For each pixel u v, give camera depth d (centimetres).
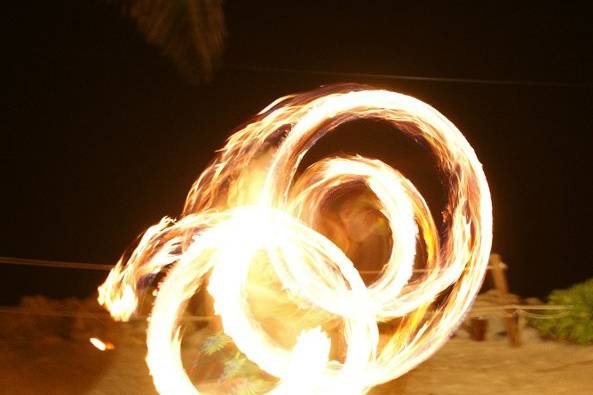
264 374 552
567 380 718
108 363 751
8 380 674
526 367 764
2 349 766
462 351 824
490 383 716
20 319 828
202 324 713
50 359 746
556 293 891
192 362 607
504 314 848
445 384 710
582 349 826
